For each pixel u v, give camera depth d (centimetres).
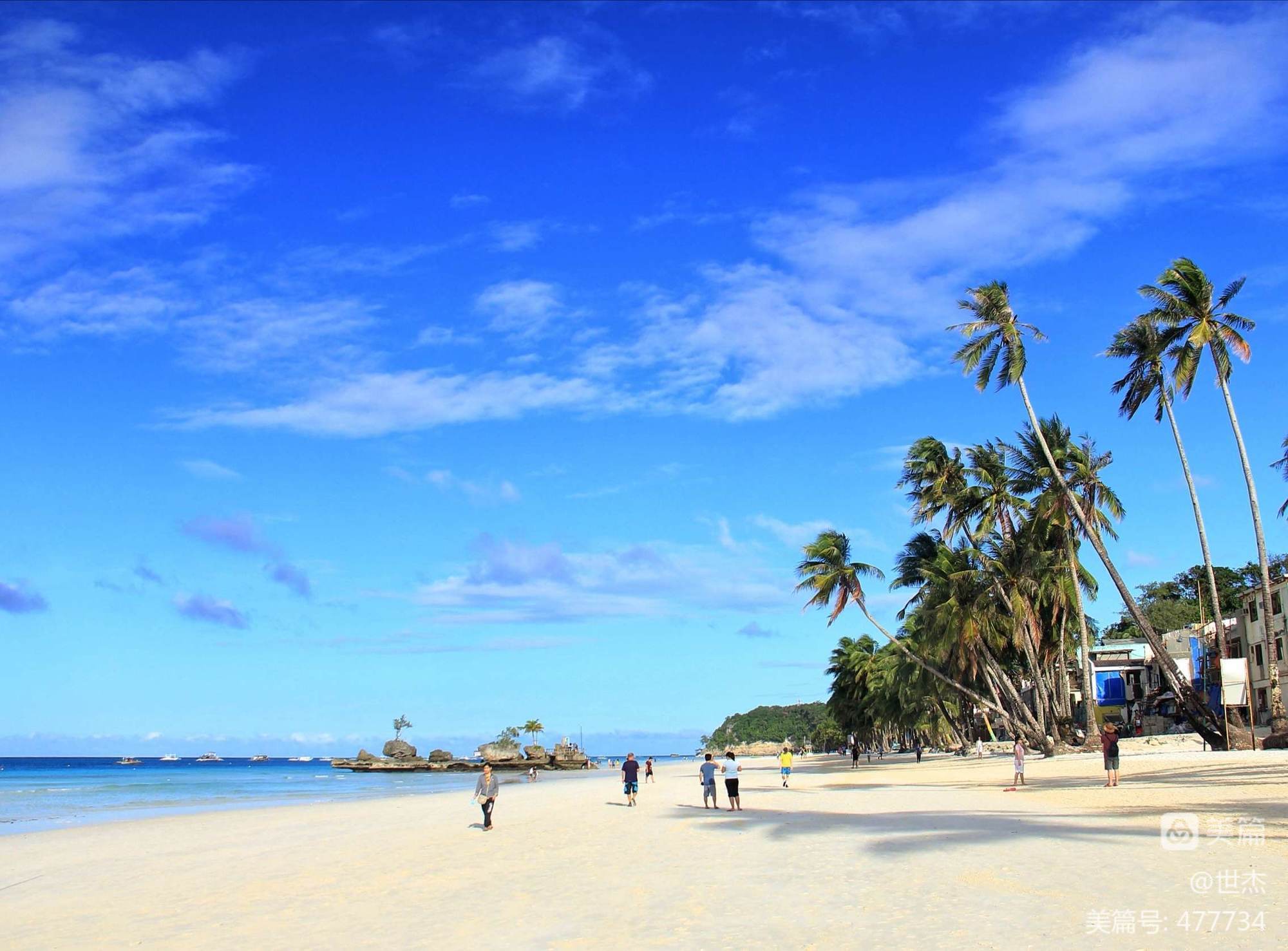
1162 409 4694
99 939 1433
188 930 1469
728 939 1190
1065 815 2369
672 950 1152
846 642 12419
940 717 10406
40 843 2988
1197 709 4566
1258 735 5531
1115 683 8619
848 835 2156
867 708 12181
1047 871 1513
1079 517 4797
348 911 1553
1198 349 4347
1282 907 1225
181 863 2377
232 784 9694
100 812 4688
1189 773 3497
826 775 6419
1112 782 3195
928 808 2828
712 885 1573
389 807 4456
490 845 2436
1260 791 2636
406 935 1336
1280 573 7606
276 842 2834
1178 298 4453
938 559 6206
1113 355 4738
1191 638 7638
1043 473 5466
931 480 6306
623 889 1595
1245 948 1040
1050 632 6481
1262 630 6456
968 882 1456
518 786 7619
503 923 1373
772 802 3469
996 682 6512
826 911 1312
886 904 1333
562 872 1844
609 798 4441
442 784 9638
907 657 8331
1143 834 1908
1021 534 5803
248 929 1448
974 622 5788
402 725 18825
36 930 1538
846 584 6175
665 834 2453
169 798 6338
